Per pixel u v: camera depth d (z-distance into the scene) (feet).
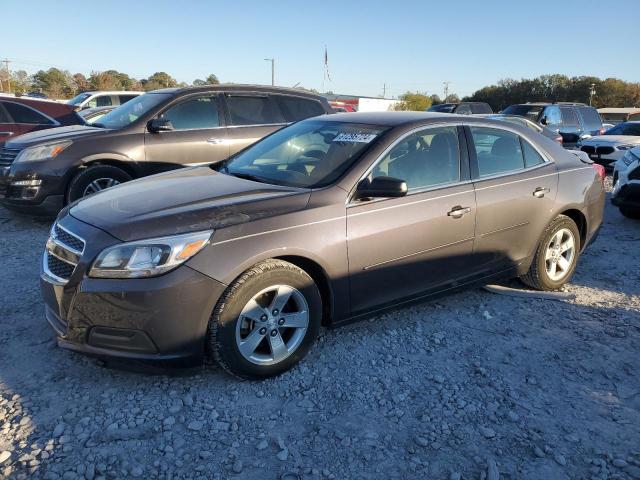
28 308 14.08
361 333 13.21
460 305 15.10
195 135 24.63
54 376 10.93
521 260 15.17
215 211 10.52
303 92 28.07
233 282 10.25
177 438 9.20
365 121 13.88
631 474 8.64
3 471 8.28
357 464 8.75
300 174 12.61
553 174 15.69
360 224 11.70
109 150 22.85
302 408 10.16
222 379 11.01
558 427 9.79
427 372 11.52
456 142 13.89
